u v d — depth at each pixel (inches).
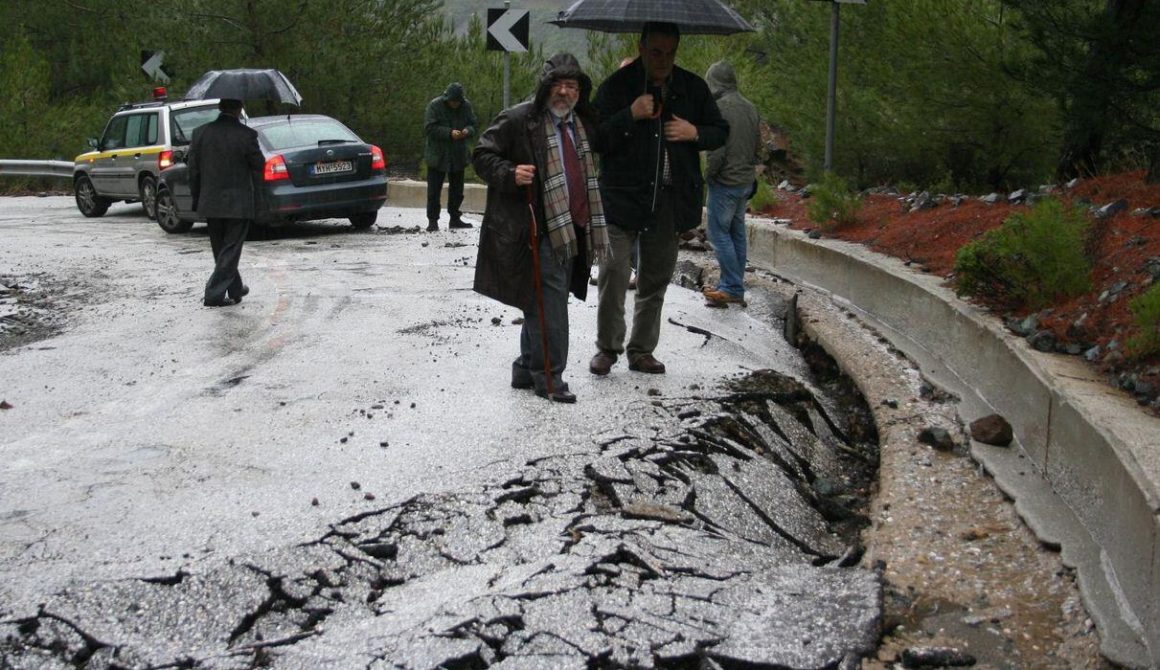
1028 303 294.8
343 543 193.2
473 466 228.2
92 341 356.5
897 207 476.7
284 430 258.2
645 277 298.8
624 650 160.2
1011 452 246.1
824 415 297.3
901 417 276.8
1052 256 291.1
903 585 187.3
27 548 192.2
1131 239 305.9
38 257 546.3
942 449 254.7
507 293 270.5
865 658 162.9
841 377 331.6
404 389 290.2
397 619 168.4
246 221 407.5
